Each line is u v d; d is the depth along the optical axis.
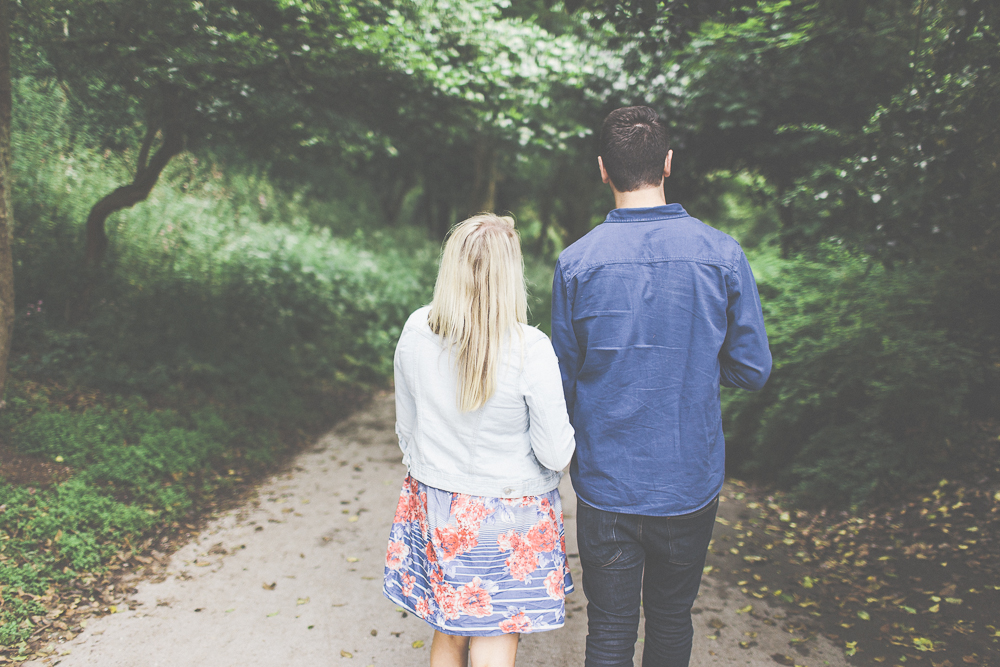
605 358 1.68
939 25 3.96
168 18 4.75
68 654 2.60
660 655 1.83
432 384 1.73
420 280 13.12
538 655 2.73
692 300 1.65
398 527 1.87
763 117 6.51
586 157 9.39
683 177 7.98
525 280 1.75
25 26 4.79
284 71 5.61
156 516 3.88
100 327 5.83
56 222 6.58
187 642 2.75
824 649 2.75
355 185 16.67
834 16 4.36
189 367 6.02
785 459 5.03
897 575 3.33
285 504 4.48
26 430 4.19
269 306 8.00
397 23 5.43
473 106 6.92
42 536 3.29
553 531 1.77
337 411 7.08
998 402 4.27
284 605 3.10
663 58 7.01
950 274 4.59
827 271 5.57
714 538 4.00
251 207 11.06
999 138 3.46
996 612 2.88
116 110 6.42
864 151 4.04
